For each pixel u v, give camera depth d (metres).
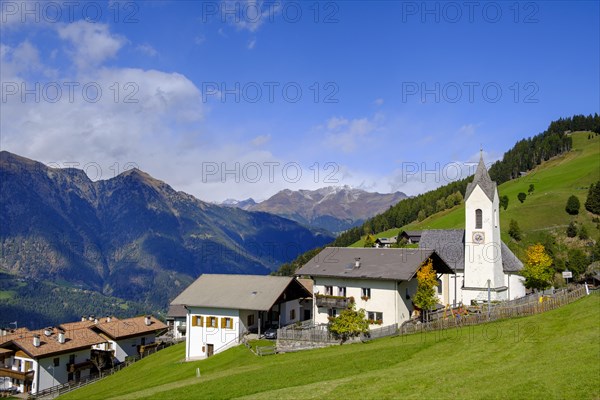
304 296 72.44
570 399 22.75
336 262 64.62
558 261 121.38
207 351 64.06
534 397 23.38
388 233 195.88
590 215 147.00
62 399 55.47
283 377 37.69
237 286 66.88
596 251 124.25
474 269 79.06
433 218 193.25
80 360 79.69
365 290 59.88
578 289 52.66
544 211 153.88
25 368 74.38
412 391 26.97
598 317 39.12
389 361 37.94
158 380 51.97
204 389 37.28
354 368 37.38
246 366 46.59
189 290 67.44
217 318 64.06
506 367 29.36
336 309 61.75
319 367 39.38
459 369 30.61
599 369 25.89
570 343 33.09
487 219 78.44
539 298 53.81
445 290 77.81
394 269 59.50
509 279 84.00
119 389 53.09
